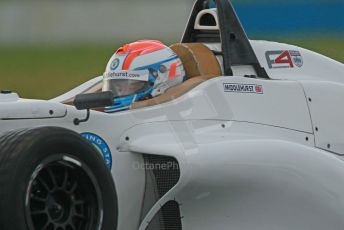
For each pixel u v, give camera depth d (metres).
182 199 15.84
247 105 17.14
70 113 15.43
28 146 13.97
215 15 18.36
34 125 15.06
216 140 16.27
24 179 13.83
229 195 15.95
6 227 13.70
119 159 15.86
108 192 14.79
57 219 14.38
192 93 16.75
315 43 34.84
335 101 18.30
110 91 15.52
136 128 16.08
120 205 15.84
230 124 16.81
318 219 16.36
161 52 17.38
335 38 34.62
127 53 17.23
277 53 18.62
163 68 17.27
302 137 17.64
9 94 15.92
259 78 17.98
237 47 18.05
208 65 17.75
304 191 16.23
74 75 36.25
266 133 17.14
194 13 19.02
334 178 16.45
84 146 14.63
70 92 18.70
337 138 18.12
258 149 16.09
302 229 16.28
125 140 15.94
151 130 16.12
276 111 17.45
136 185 16.00
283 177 16.09
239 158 15.90
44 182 14.32
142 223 16.00
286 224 16.19
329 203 16.38
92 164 14.69
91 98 15.30
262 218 16.09
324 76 19.09
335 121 18.17
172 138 16.09
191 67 17.69
